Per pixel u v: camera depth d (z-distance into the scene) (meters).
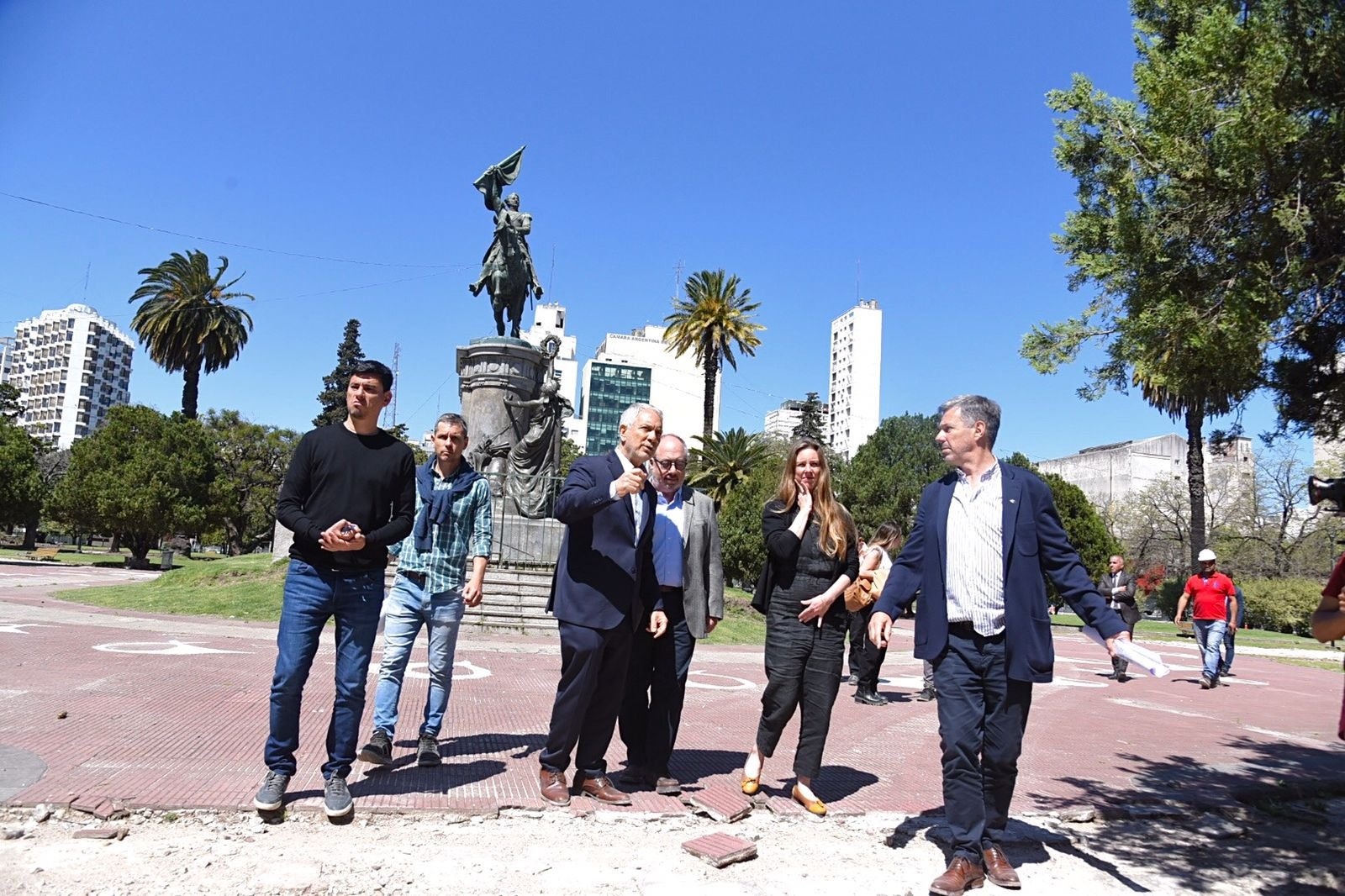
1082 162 5.03
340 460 4.30
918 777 5.94
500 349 19.78
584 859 3.83
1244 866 4.38
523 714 7.34
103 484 37.06
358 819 4.13
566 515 4.62
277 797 4.01
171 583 18.38
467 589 5.47
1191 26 4.78
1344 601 3.57
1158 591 47.50
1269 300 4.26
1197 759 7.25
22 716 5.75
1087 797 5.56
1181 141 4.44
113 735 5.36
